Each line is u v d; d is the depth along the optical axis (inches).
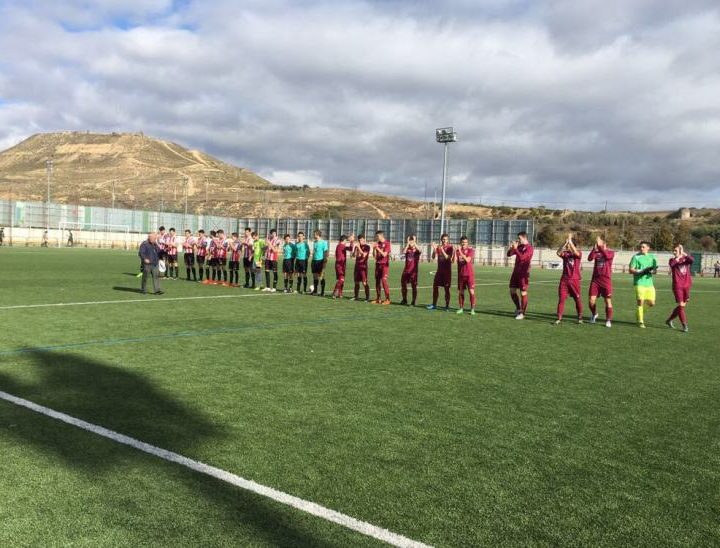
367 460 170.2
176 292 669.3
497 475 163.2
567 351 367.2
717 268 1910.7
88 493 143.6
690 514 143.6
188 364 288.5
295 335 390.3
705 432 208.2
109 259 1379.2
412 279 617.6
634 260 501.7
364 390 249.4
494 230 2244.1
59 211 2475.4
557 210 4448.8
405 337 398.3
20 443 174.9
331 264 1656.0
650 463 176.2
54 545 120.3
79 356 299.0
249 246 773.9
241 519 133.0
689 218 4232.3
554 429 205.3
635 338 435.8
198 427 193.9
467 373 289.9
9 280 749.3
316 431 194.1
